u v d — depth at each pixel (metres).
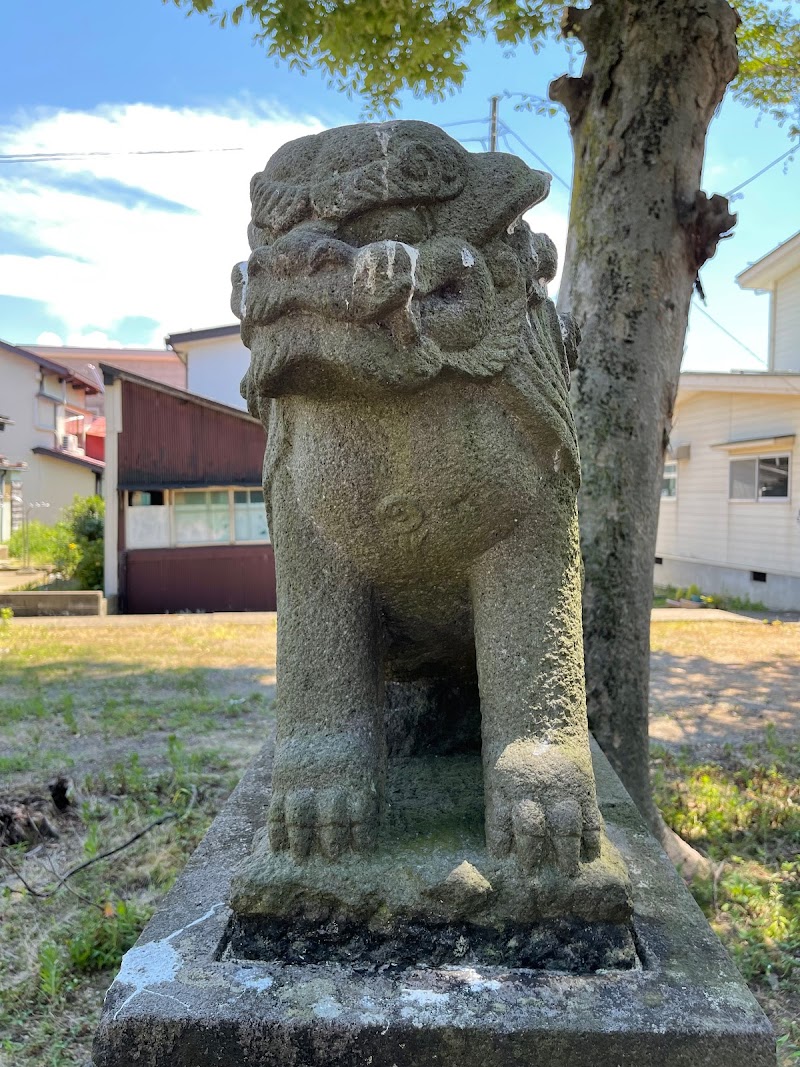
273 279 1.01
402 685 1.60
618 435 2.30
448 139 1.10
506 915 1.01
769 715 4.24
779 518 8.55
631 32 2.31
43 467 18.31
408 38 3.50
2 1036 1.67
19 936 2.01
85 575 10.14
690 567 10.32
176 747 3.34
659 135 2.30
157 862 2.35
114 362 24.98
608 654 2.29
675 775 3.16
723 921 2.05
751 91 4.08
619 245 2.31
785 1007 1.74
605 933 1.01
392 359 1.00
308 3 3.34
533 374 1.13
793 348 9.16
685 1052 0.87
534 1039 0.88
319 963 1.00
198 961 1.00
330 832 1.05
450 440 1.09
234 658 5.78
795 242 8.58
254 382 1.08
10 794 2.83
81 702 4.34
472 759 1.54
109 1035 0.90
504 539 1.17
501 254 1.11
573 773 1.07
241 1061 0.89
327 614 1.19
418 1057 0.88
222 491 9.23
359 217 1.04
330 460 1.12
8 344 17.67
